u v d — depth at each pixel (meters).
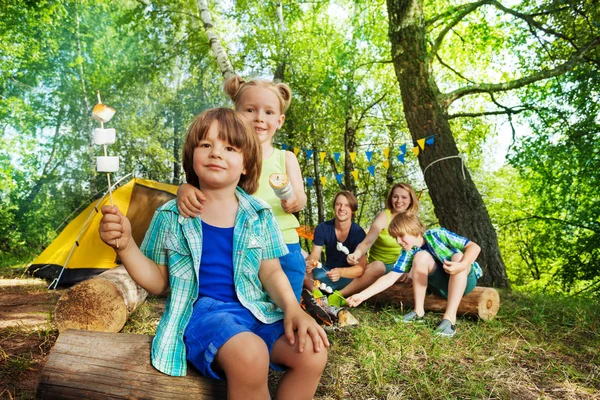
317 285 3.55
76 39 12.36
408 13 6.72
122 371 1.56
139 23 10.74
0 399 2.07
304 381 1.48
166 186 6.45
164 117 16.05
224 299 1.62
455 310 3.31
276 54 10.70
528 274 16.53
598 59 8.34
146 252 1.68
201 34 10.38
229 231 1.68
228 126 1.66
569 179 9.44
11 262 8.92
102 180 14.79
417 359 2.65
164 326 1.58
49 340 3.00
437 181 6.59
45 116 13.17
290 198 2.27
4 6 10.45
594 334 3.30
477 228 6.42
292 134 11.70
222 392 1.52
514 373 2.50
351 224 4.35
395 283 4.00
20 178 12.77
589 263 9.58
